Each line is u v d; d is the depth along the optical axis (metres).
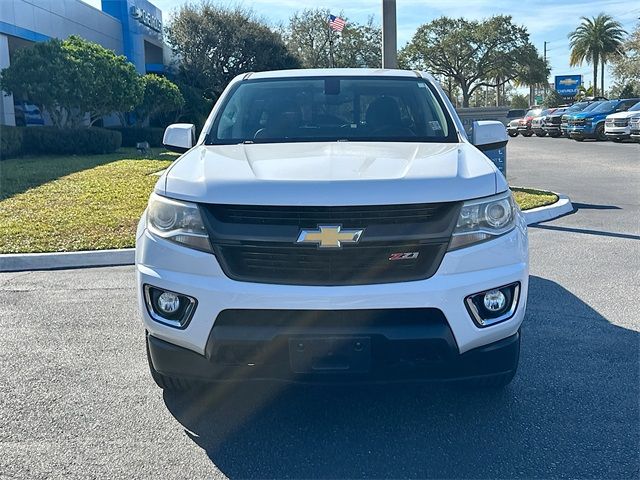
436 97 4.84
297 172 3.44
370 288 3.16
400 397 3.92
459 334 3.24
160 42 43.06
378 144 4.19
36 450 3.36
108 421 3.68
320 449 3.37
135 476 3.12
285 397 3.94
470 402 3.84
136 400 3.94
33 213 9.69
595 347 4.67
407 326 3.19
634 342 4.76
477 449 3.34
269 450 3.36
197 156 4.00
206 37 41.69
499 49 63.56
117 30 37.09
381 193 3.23
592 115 28.53
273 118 4.68
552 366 4.34
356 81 5.00
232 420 3.68
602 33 69.88
